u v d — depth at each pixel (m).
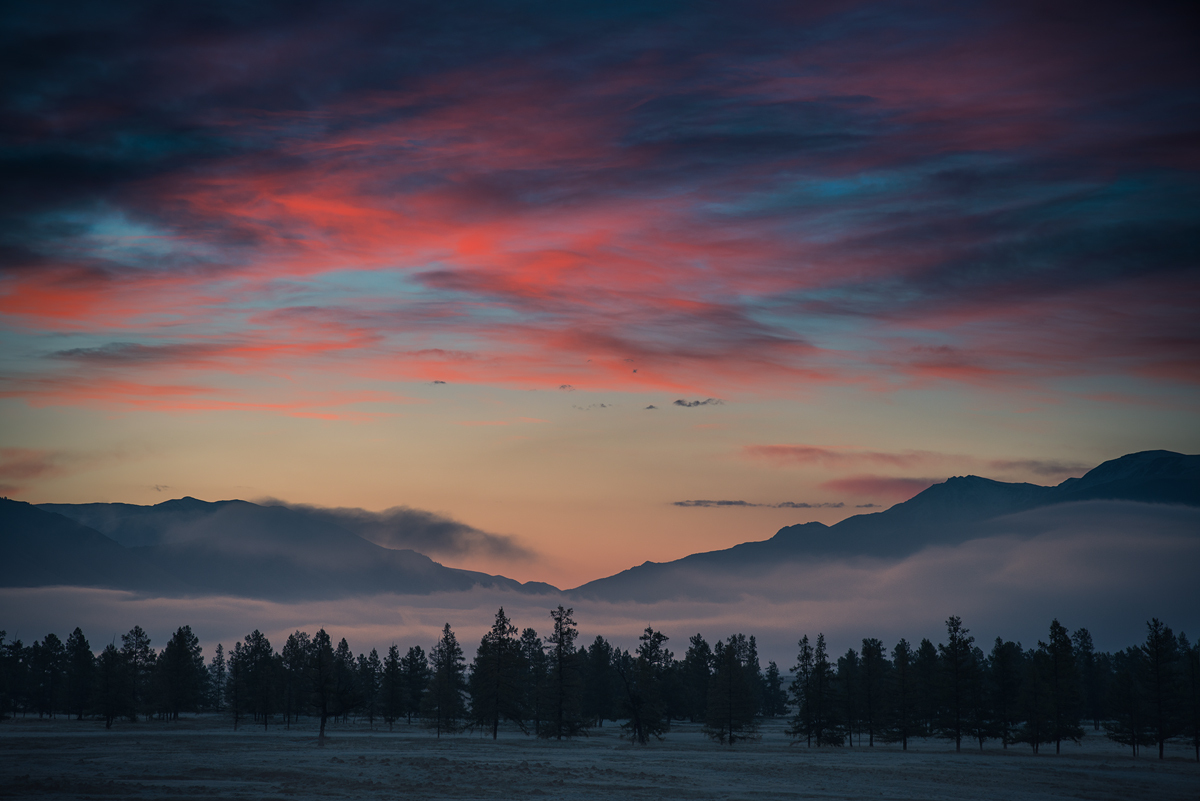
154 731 130.25
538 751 92.81
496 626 126.75
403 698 162.88
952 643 118.44
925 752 105.12
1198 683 104.00
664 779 65.44
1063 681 109.88
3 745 91.69
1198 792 66.75
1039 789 66.12
